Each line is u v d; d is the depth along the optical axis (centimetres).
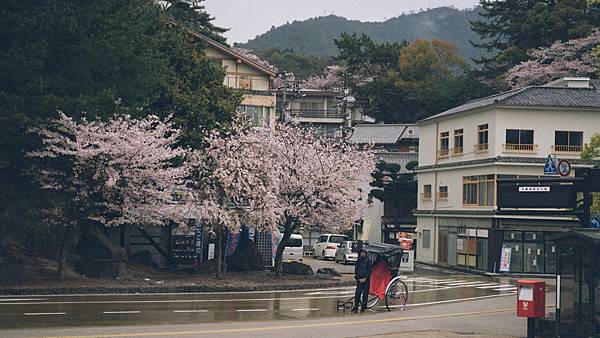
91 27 2547
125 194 2730
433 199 5309
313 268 4147
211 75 3522
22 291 2328
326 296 2586
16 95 2312
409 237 4997
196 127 3325
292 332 1542
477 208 4703
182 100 3269
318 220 3281
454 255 4962
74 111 2458
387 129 6969
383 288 2167
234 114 3509
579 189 1641
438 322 1831
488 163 4547
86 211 2714
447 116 5116
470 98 6838
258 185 3039
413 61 7869
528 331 1556
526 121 4569
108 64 2553
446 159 5147
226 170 3011
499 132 4541
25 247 2912
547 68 5759
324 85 8819
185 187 2988
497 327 1758
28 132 2405
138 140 2611
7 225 2569
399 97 7769
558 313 1502
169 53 3397
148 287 2556
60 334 1404
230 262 3338
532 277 4275
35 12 2378
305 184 3203
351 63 8562
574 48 5728
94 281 2627
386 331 1617
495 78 6769
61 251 2611
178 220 2944
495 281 3697
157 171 2733
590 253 1451
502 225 4453
